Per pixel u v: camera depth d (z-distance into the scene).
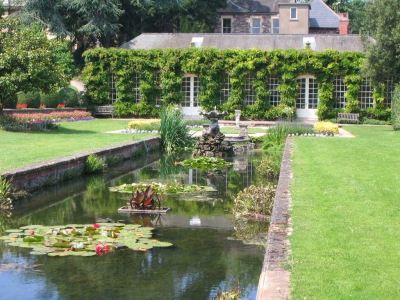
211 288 5.76
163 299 5.46
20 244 7.31
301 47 33.47
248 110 32.28
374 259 5.30
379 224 6.67
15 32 21.62
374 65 26.09
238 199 9.70
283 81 31.84
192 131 25.88
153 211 9.57
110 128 25.42
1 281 5.96
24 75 20.19
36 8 36.31
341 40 33.72
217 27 46.97
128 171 15.06
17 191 10.84
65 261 6.65
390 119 31.48
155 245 7.36
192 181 13.27
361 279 4.74
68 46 38.09
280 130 22.52
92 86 33.38
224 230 8.33
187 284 5.87
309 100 32.56
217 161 16.70
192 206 10.17
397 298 4.35
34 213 9.50
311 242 5.83
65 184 12.56
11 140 17.86
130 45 35.03
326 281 4.69
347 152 15.03
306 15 41.44
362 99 32.06
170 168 15.82
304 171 11.27
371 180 10.08
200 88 32.69
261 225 8.69
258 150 20.83
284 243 5.80
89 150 15.20
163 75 32.69
